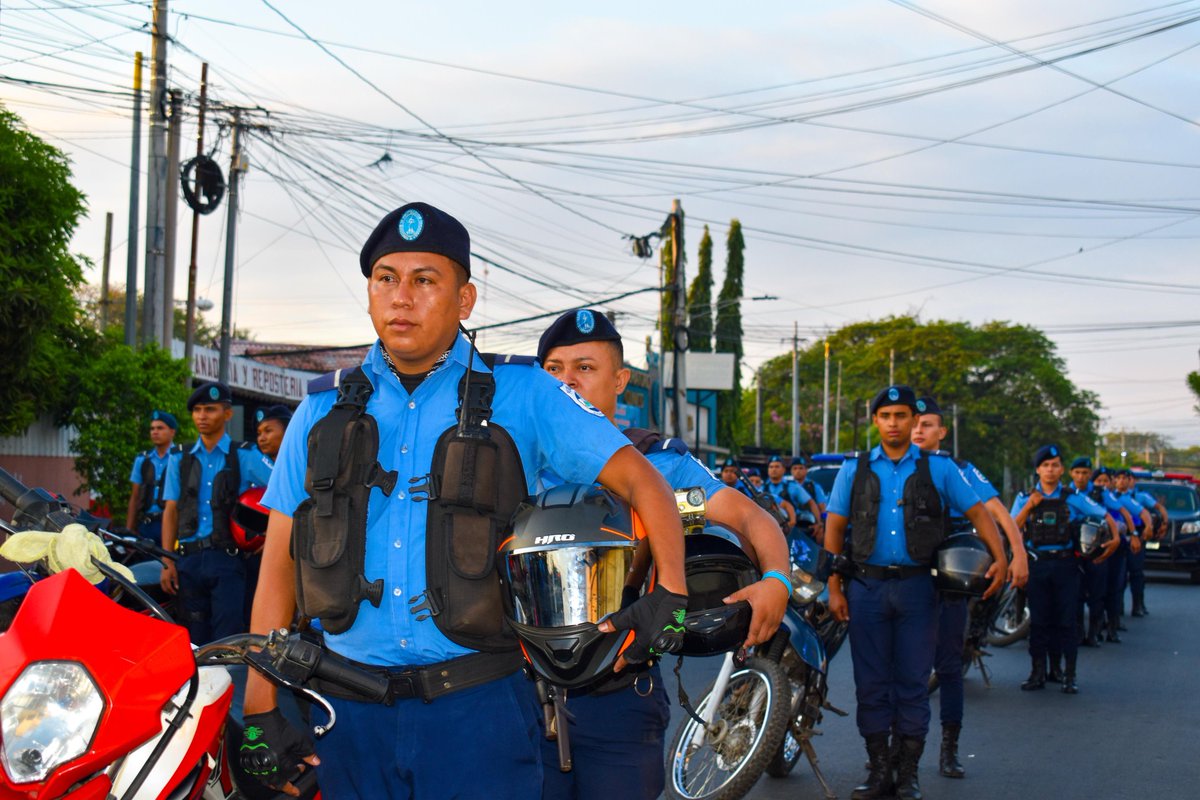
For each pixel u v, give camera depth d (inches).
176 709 96.3
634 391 1371.8
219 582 299.6
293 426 110.7
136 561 283.9
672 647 99.3
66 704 87.2
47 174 467.2
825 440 2361.0
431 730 102.1
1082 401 3107.8
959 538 248.7
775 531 139.9
